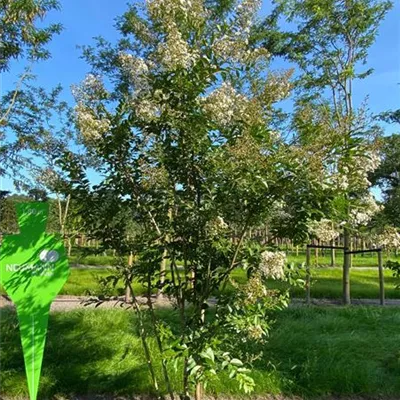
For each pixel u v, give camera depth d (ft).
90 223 10.70
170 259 10.21
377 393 14.17
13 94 29.86
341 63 28.07
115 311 19.95
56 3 22.84
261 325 9.24
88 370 14.67
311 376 14.35
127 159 10.18
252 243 9.19
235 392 13.78
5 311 21.56
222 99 9.31
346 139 8.63
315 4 27.09
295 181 8.50
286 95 9.48
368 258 73.15
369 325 20.34
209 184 9.23
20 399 13.55
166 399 13.56
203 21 10.28
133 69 10.10
